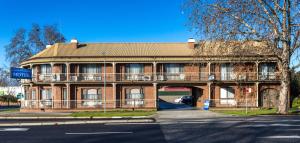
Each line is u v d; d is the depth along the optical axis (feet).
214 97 185.47
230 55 126.31
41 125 81.97
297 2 116.37
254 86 182.29
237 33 119.14
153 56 184.24
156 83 185.06
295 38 118.62
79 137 60.23
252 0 116.67
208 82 184.14
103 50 192.34
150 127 73.56
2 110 200.85
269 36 118.32
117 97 187.11
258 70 183.93
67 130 70.18
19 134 65.10
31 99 193.57
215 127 71.67
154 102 184.34
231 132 63.87
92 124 82.23
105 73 186.09
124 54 186.80
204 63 181.78
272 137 57.72
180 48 192.54
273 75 181.37
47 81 186.50
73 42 194.80
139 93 187.52
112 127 74.49
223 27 119.55
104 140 56.75
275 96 183.52
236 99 183.62
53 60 184.96
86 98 187.11
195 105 197.36
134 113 136.87
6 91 308.60
